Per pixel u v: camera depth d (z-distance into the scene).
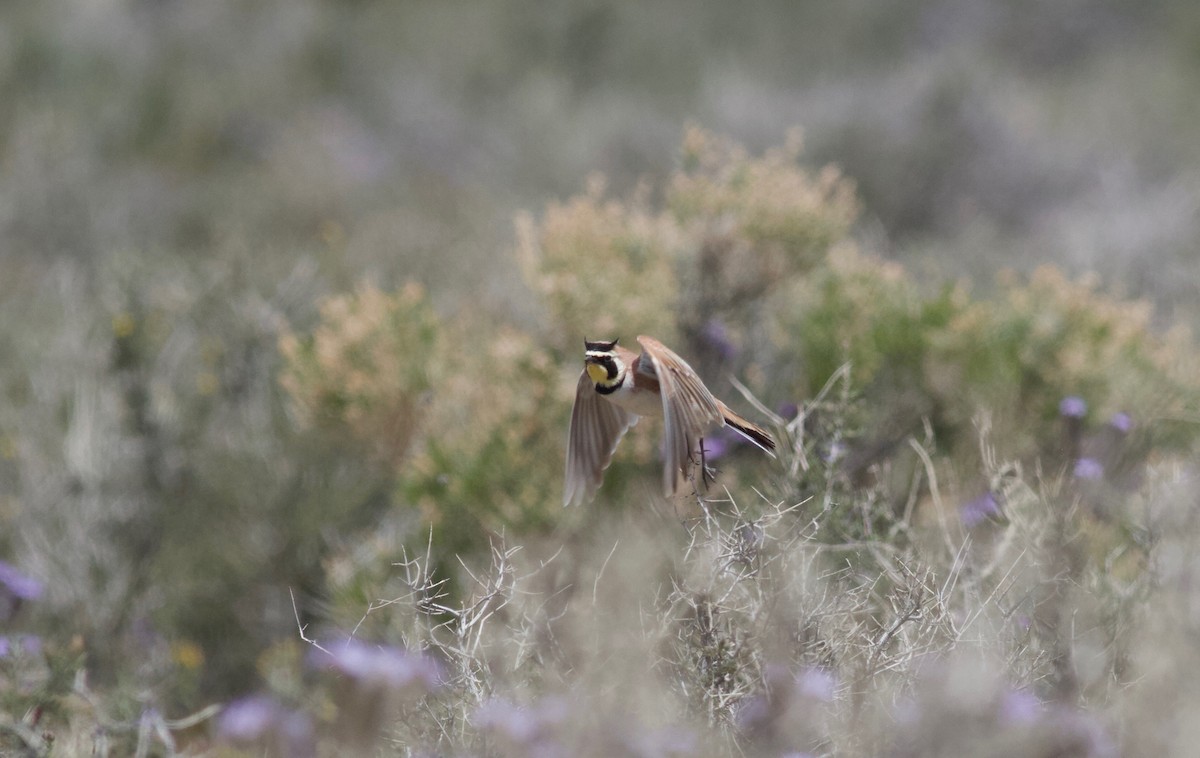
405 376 10.69
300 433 11.90
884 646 6.41
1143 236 19.81
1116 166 25.44
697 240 11.34
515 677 6.56
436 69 36.75
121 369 12.09
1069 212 23.25
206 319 13.91
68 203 23.97
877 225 22.12
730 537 6.48
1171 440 10.35
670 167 26.44
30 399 13.04
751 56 37.22
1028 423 10.28
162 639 10.70
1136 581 7.23
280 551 11.30
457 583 9.54
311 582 11.32
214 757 8.56
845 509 7.98
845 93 27.58
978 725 5.82
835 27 40.06
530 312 12.74
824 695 6.08
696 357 11.06
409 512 11.17
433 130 31.42
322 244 19.75
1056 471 9.17
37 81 31.53
